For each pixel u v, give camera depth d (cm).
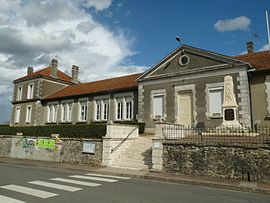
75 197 734
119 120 2523
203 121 1878
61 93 3291
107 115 2678
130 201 698
